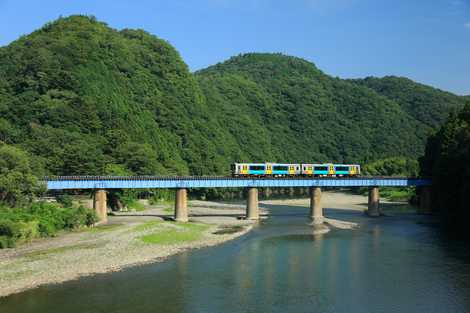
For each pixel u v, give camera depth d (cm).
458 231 11294
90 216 10862
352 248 9094
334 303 5841
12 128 16562
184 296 6022
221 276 6950
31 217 9456
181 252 8544
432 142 16775
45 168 14000
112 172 15488
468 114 15988
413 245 9369
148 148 18162
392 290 6344
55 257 7575
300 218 14225
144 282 6569
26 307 5478
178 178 12838
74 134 16575
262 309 5619
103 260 7606
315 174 15238
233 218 13912
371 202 15112
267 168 14600
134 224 11225
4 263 7125
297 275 7069
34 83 19112
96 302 5719
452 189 14112
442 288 6419
